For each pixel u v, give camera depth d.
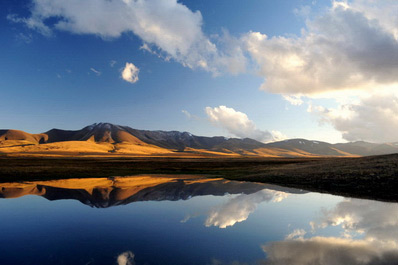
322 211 16.66
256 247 10.12
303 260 8.76
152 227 13.01
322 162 56.72
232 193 24.95
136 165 76.81
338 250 9.74
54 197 22.11
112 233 12.02
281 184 31.98
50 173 44.97
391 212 16.06
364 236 11.45
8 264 8.35
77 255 9.15
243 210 17.14
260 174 43.78
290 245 10.36
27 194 23.70
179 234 11.86
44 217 15.02
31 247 10.02
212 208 17.84
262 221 14.29
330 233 11.98
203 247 10.11
